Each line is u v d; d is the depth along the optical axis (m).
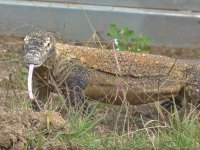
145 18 11.41
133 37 11.10
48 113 6.69
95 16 11.28
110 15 11.30
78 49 7.75
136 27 11.42
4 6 11.20
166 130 6.90
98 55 7.76
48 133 6.57
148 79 7.77
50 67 7.48
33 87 7.66
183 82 7.83
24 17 11.20
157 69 7.82
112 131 6.96
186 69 7.90
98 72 7.70
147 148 6.37
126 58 7.80
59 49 7.64
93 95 7.76
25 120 6.64
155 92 7.76
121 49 9.71
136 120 7.75
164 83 7.70
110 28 10.24
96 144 6.41
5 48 10.27
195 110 7.66
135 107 8.29
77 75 7.61
